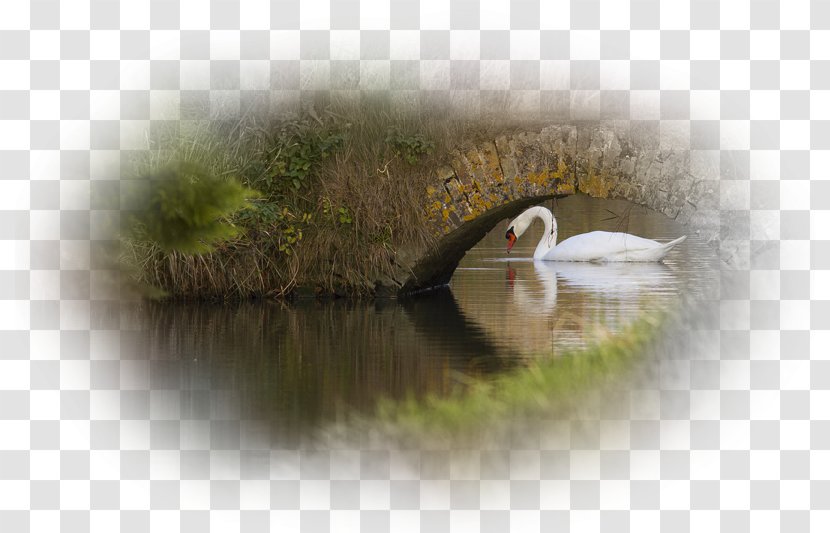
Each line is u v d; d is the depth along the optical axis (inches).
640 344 312.2
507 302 446.6
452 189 450.9
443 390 270.8
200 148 443.2
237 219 448.8
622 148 430.6
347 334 367.6
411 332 369.4
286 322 398.3
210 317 411.5
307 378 292.0
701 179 417.7
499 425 243.0
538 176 440.8
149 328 382.9
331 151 456.8
